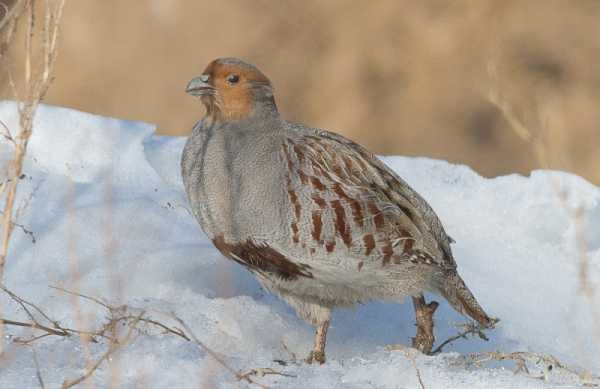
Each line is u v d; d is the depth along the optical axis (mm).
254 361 8438
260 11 25109
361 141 23797
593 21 25062
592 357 10328
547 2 25000
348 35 24906
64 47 23641
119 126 13062
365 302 10070
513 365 9766
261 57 24797
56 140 12367
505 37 24625
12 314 9016
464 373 8195
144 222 11164
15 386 7301
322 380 8086
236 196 9172
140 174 12352
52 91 23266
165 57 24344
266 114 9508
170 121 23734
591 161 22000
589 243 12297
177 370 7812
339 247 9070
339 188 9055
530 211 12688
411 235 9297
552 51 24531
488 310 10953
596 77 24094
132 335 8555
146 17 24328
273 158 9141
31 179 11539
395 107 24094
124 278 9984
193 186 9461
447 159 23375
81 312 9055
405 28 24891
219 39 24797
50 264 10078
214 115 9609
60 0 8422
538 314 11023
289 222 9055
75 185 11750
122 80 23906
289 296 9500
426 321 9742
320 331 9422
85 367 7762
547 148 13875
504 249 12125
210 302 9742
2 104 12430
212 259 10703
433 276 9703
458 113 23844
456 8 24750
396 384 8164
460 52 24422
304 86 24531
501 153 23328
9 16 8281
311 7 25141
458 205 12812
